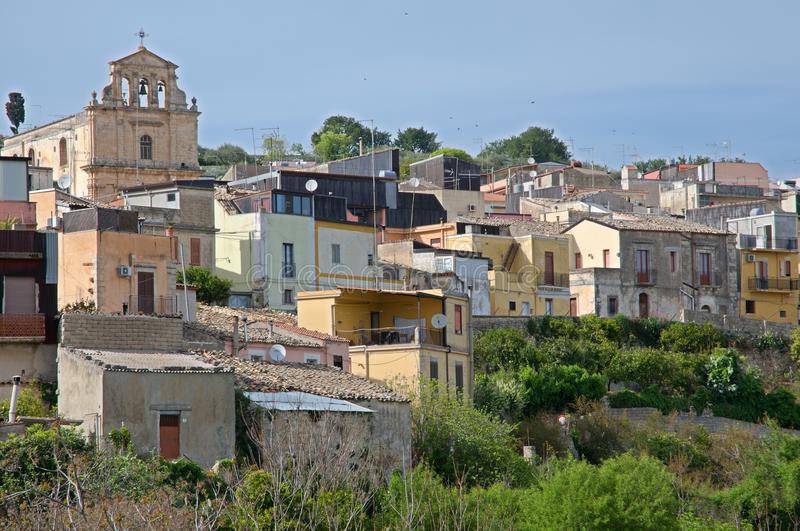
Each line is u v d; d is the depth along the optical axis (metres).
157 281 181.12
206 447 137.75
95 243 176.75
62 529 98.00
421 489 135.88
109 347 149.38
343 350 193.12
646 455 185.62
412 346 190.88
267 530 114.31
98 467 118.81
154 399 135.62
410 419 162.25
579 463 175.62
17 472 119.88
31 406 144.75
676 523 164.75
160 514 104.69
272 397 146.62
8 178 192.25
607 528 159.12
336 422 148.38
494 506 151.00
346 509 122.69
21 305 159.50
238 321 184.00
